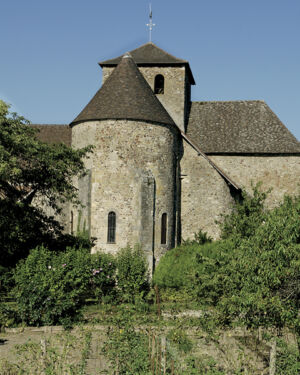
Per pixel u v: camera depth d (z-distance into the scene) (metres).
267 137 32.22
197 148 29.61
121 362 11.10
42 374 10.45
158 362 10.84
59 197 24.11
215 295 13.10
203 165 29.67
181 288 21.19
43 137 34.03
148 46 34.28
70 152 23.08
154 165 25.88
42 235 23.86
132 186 25.16
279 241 10.87
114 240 24.89
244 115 33.75
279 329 12.16
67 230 28.25
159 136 26.20
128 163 25.23
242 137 32.34
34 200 29.08
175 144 27.88
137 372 10.62
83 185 25.53
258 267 10.96
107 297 20.23
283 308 10.59
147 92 26.91
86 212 25.25
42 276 17.16
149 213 25.09
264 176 31.53
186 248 22.92
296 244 10.71
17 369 10.88
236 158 31.77
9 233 21.03
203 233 28.53
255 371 11.32
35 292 16.75
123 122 25.34
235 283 11.61
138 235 24.89
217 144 32.03
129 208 25.03
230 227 21.14
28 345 12.40
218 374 10.31
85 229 25.16
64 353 11.35
